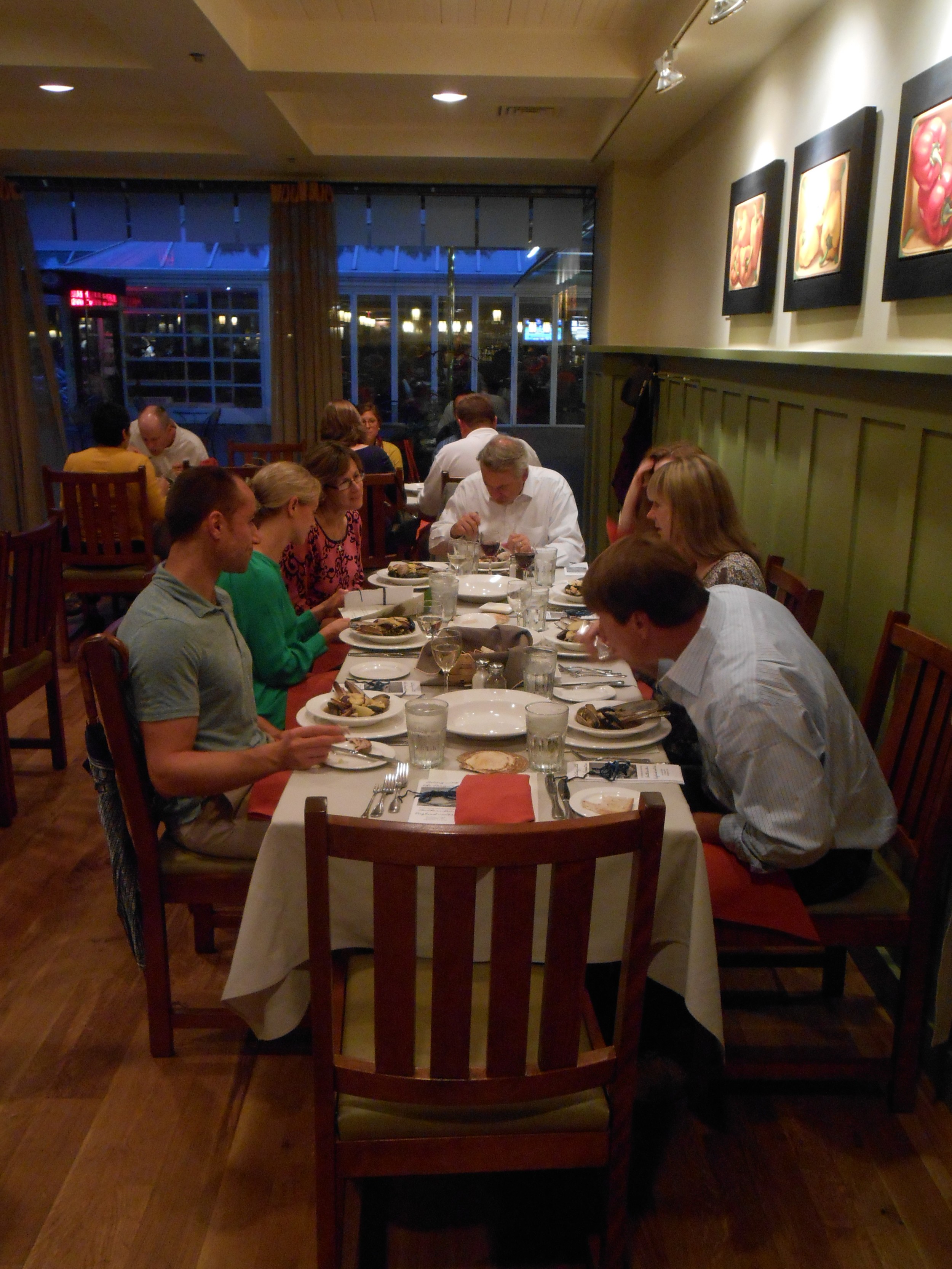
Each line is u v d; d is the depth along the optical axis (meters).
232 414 7.36
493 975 1.19
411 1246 1.61
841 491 2.69
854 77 2.97
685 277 5.25
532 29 4.32
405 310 7.06
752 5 3.28
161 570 1.86
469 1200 1.71
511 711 1.91
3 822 3.08
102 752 1.83
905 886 1.90
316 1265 1.53
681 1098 1.93
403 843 1.12
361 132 5.91
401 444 6.61
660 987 1.92
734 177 4.28
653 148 5.61
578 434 7.33
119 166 6.28
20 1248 1.59
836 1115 1.91
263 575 2.31
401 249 6.90
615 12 4.09
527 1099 1.27
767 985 2.31
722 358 3.80
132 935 1.96
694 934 1.52
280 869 1.53
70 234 6.79
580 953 1.21
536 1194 1.72
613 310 6.25
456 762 1.72
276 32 4.25
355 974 1.54
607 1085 1.33
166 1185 1.72
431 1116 1.31
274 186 6.50
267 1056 2.06
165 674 1.74
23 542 3.03
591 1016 1.49
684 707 1.93
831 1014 2.19
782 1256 1.59
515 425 7.33
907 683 1.96
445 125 5.87
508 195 6.74
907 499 2.25
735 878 1.68
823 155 3.12
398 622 2.45
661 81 3.51
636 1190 1.72
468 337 7.14
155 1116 1.89
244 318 7.15
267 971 1.55
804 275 3.31
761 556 3.51
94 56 4.51
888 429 2.38
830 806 1.63
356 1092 1.27
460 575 3.14
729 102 4.36
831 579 2.78
